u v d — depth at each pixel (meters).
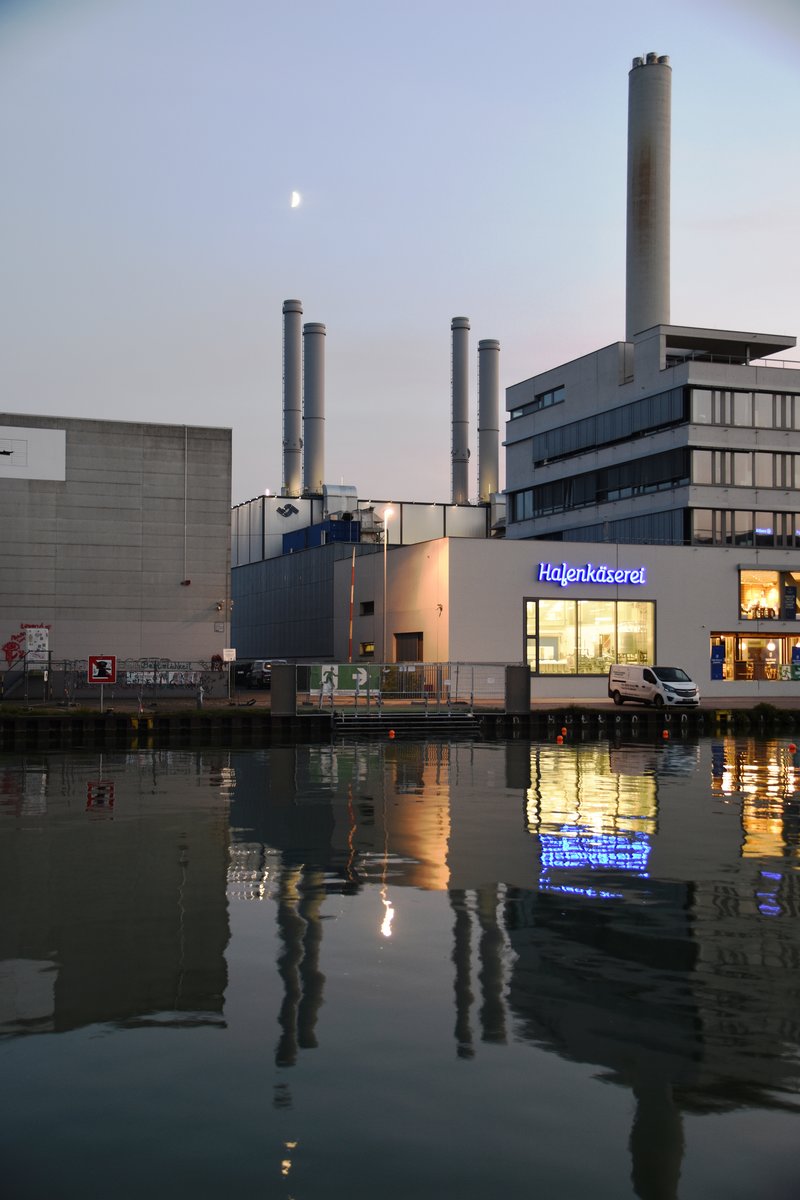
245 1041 10.23
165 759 37.53
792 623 70.94
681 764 36.31
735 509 73.31
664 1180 7.79
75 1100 9.01
